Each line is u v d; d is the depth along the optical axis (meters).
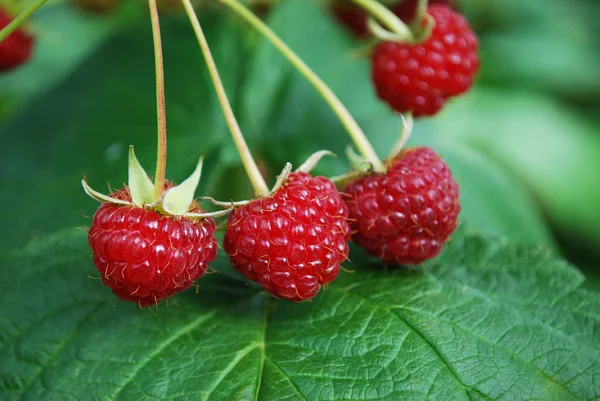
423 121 0.30
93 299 0.24
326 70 0.31
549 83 0.40
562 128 0.39
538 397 0.22
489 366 0.22
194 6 0.28
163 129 0.22
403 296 0.23
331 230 0.22
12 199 0.27
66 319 0.23
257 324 0.23
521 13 0.40
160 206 0.22
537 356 0.22
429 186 0.23
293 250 0.22
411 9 0.28
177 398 0.22
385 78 0.26
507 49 0.40
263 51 0.30
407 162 0.23
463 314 0.23
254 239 0.22
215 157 0.28
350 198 0.23
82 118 0.28
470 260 0.24
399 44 0.26
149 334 0.23
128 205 0.22
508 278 0.24
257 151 0.29
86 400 0.22
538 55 0.40
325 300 0.23
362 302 0.23
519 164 0.38
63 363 0.22
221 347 0.22
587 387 0.22
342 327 0.23
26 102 0.28
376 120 0.30
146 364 0.22
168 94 0.28
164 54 0.28
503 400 0.22
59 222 0.27
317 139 0.30
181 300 0.23
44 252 0.24
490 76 0.40
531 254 0.24
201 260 0.22
